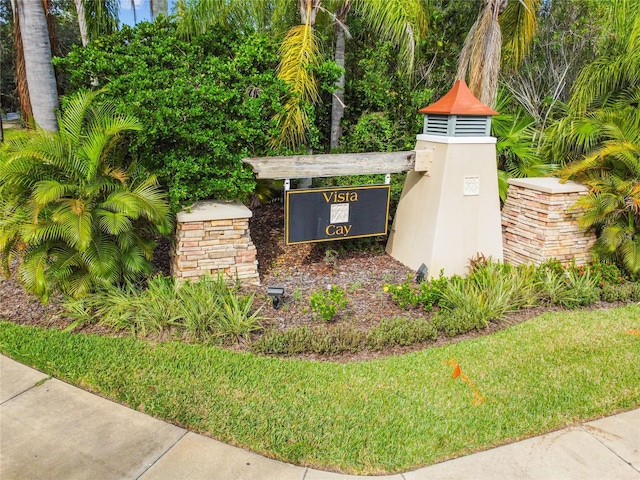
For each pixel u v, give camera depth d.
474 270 6.59
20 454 3.40
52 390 4.16
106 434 3.63
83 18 8.60
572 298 6.07
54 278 5.21
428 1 10.04
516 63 9.57
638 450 3.59
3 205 5.25
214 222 5.92
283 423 3.76
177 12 8.18
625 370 4.62
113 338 4.98
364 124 8.89
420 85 10.94
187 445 3.53
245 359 4.63
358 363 4.63
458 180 6.52
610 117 7.54
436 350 4.92
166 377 4.32
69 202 5.06
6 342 4.84
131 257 5.50
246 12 8.19
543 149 8.82
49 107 6.77
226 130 6.37
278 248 7.65
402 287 5.91
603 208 6.56
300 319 5.46
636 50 7.71
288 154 7.10
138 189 5.45
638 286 6.45
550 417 3.93
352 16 10.23
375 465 3.38
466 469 3.36
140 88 6.02
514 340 5.16
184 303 5.39
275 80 6.81
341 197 6.55
